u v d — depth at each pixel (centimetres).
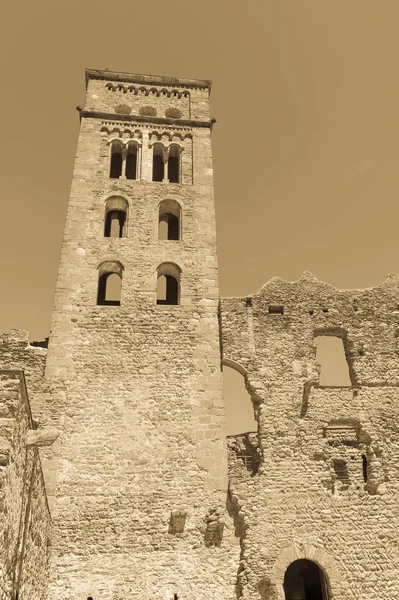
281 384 2595
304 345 2700
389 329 2772
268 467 2405
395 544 2288
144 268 2875
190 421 2458
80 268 2819
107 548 2169
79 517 2206
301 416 2525
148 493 2286
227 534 2258
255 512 2306
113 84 3659
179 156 3416
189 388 2539
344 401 2575
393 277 2922
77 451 2333
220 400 2519
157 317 2720
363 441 2516
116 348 2605
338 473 2453
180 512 2244
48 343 2616
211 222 3102
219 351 2653
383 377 2648
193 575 2162
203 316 2755
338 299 2839
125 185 3178
